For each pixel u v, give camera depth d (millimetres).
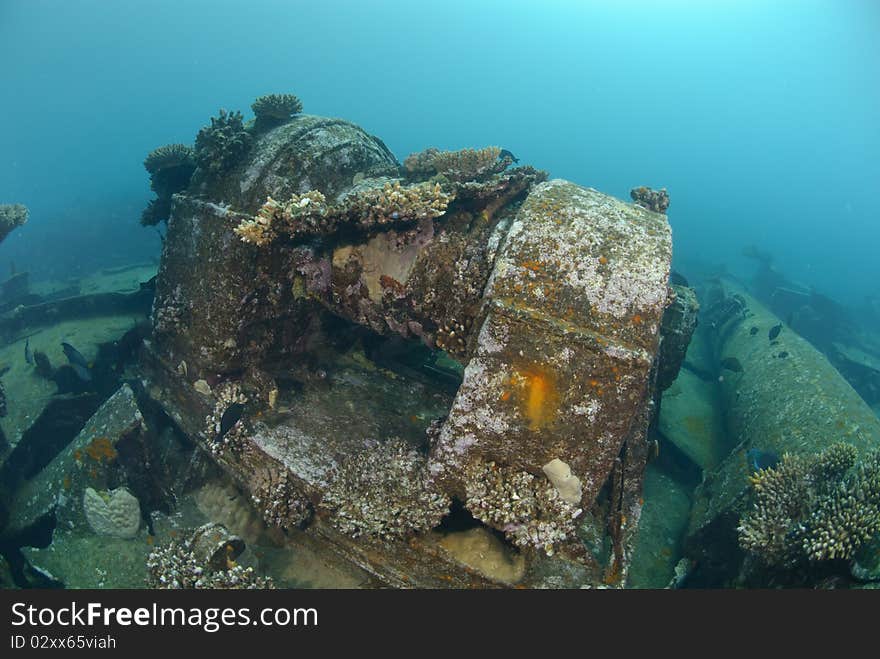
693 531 5539
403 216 4641
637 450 5008
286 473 5082
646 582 5551
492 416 4066
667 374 6855
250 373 5945
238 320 5691
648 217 4430
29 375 7840
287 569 5055
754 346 9750
